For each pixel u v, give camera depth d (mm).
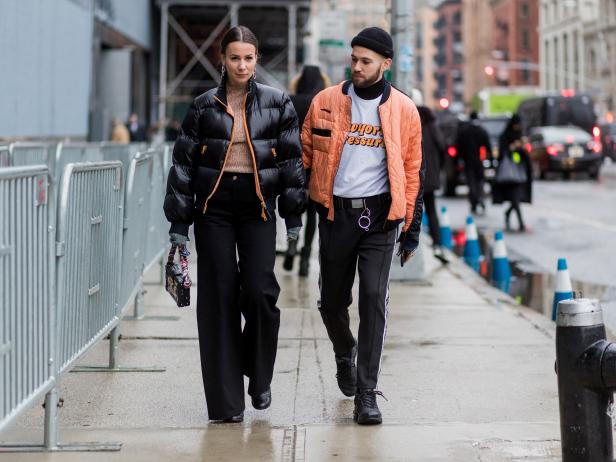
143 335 12555
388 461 7672
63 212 7715
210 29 54688
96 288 9234
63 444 8008
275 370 10867
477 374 10727
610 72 130500
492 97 89625
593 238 25828
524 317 14336
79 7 38469
